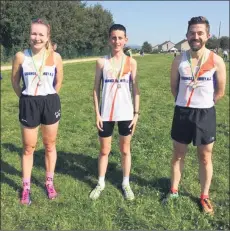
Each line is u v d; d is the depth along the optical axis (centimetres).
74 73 2402
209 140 436
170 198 483
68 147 697
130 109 462
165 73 2362
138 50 6328
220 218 457
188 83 421
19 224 432
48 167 493
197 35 400
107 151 494
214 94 433
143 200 486
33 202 477
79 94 1409
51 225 430
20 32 4325
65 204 472
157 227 433
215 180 561
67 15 5478
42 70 438
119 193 502
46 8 4775
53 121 462
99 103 474
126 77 452
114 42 441
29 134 462
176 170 480
